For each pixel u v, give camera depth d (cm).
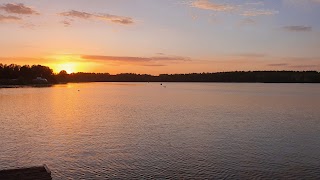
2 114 7288
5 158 3297
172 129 5088
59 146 3838
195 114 7275
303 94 16662
